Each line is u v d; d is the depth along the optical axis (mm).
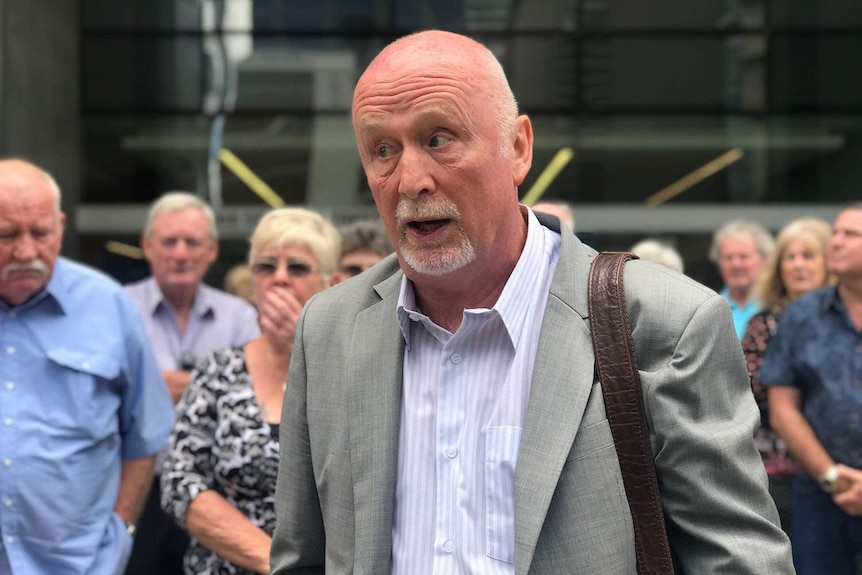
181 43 11344
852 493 4094
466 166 1875
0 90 9273
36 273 3465
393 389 2018
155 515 4238
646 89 11219
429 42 1915
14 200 3424
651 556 1816
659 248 4793
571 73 11203
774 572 1790
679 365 1850
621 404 1858
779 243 5129
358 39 11250
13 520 3422
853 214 4301
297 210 3551
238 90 11328
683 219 11266
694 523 1837
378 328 2080
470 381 1985
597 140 11242
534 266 2021
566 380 1894
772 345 4422
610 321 1910
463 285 1995
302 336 2168
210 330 5000
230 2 11312
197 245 4934
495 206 1925
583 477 1845
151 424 3738
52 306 3572
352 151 11305
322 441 2070
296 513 2131
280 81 11297
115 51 11367
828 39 11234
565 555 1828
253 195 11281
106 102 11375
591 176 11242
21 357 3508
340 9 11234
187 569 3264
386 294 2121
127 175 11367
